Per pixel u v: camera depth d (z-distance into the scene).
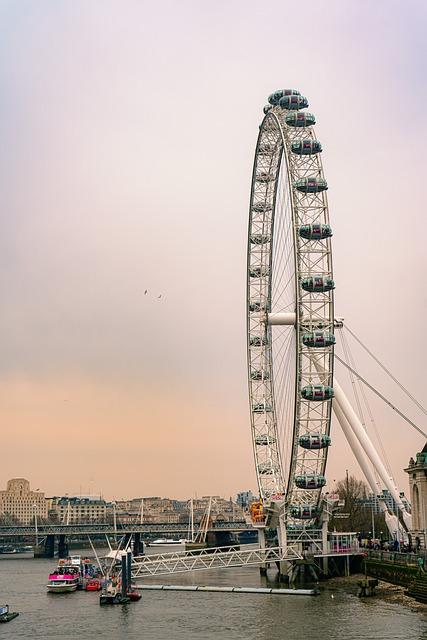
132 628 128.00
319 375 181.50
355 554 183.62
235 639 116.94
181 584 186.25
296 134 188.12
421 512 172.00
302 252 180.88
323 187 182.12
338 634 116.56
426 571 142.38
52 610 149.38
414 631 116.50
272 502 188.50
